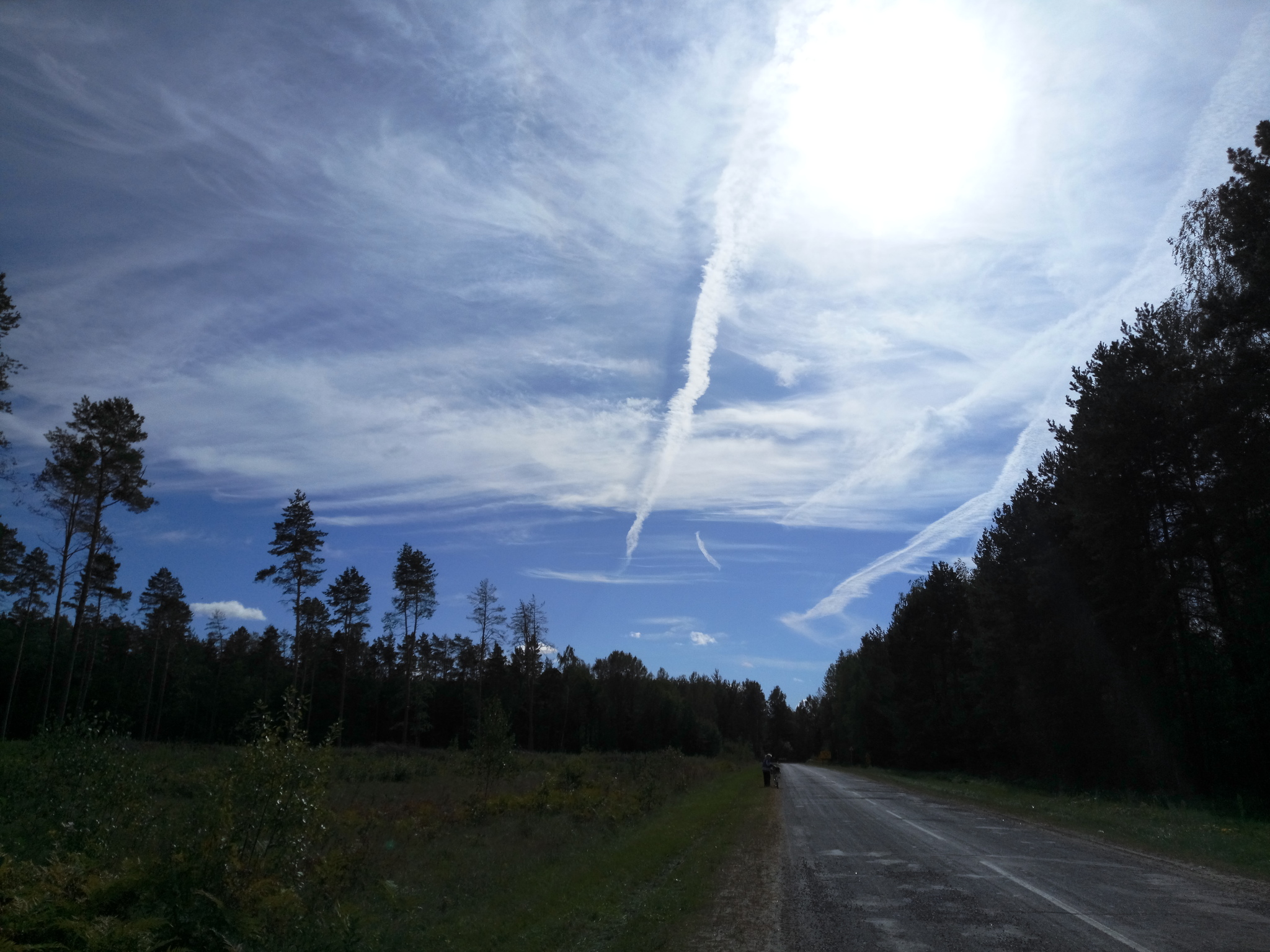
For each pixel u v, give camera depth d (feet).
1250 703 79.56
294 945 23.38
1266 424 73.36
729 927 29.37
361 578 210.18
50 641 222.48
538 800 79.41
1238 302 70.44
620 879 40.63
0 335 88.02
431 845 53.11
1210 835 49.75
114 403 128.36
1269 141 68.80
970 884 36.11
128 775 40.42
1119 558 91.50
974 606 151.94
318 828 29.30
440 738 303.68
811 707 589.73
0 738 167.94
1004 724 150.41
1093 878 37.19
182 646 265.75
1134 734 99.14
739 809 82.84
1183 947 24.18
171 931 21.56
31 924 19.84
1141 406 84.38
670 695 367.25
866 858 45.75
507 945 28.19
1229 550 81.00
